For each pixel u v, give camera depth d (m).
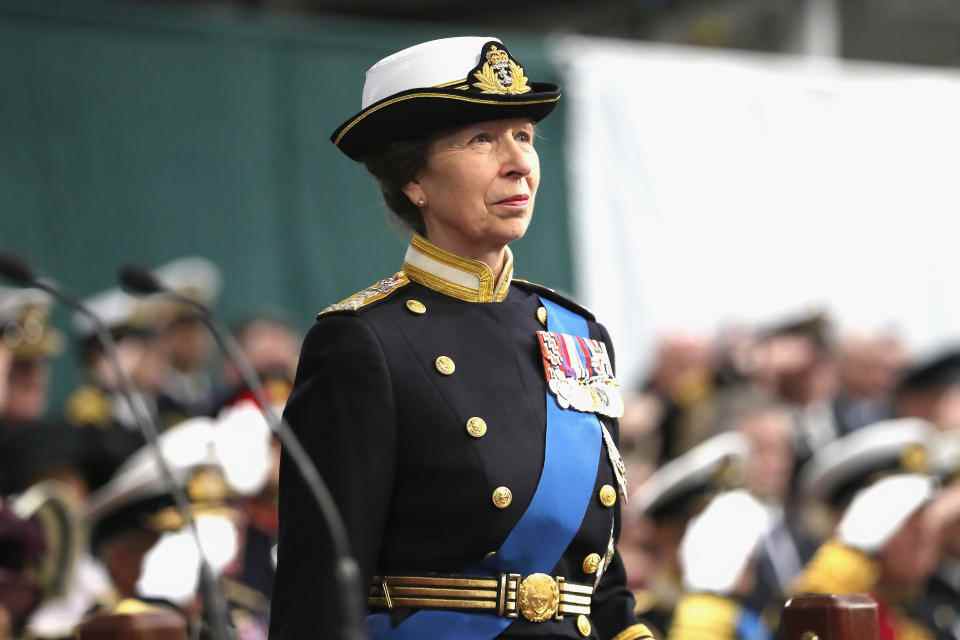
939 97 41.25
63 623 17.25
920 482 20.53
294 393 10.66
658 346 32.34
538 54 36.81
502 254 11.29
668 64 38.12
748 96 39.00
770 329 32.94
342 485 10.16
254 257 34.22
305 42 35.28
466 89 10.60
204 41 34.38
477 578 10.37
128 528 17.08
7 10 32.81
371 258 35.28
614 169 37.12
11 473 22.81
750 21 47.12
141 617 11.14
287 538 10.34
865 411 33.12
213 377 30.81
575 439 10.74
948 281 40.81
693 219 37.78
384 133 10.87
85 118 33.22
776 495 27.59
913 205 40.59
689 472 20.61
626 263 36.88
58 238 32.75
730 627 19.05
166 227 33.62
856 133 40.25
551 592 10.41
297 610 10.06
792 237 39.03
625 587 11.44
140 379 27.06
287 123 34.88
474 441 10.44
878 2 47.62
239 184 34.28
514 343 10.95
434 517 10.38
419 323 10.74
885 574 20.23
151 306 28.05
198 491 17.47
